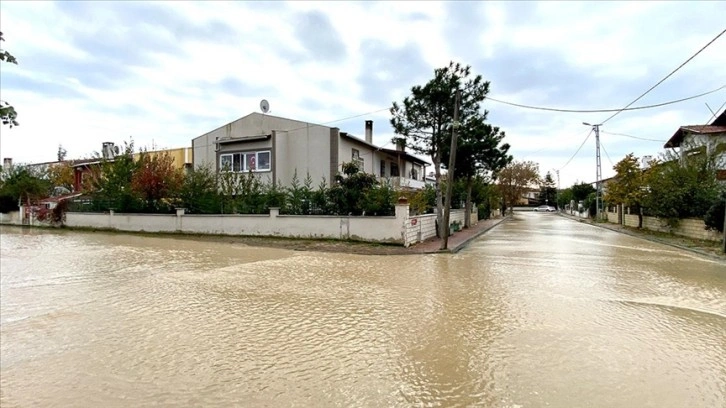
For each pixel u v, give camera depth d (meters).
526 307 6.78
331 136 22.97
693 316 6.34
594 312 6.52
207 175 22.25
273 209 18.64
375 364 4.39
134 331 5.53
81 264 11.47
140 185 22.67
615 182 28.42
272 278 9.37
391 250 14.67
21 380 4.05
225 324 5.84
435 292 7.91
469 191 27.64
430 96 17.95
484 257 13.20
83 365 4.40
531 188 77.25
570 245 17.08
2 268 10.81
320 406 3.45
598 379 4.02
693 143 24.41
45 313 6.44
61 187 39.44
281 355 4.66
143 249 15.16
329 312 6.47
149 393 3.73
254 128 24.72
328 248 15.14
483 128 18.64
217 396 3.65
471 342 5.08
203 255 13.45
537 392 3.72
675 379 4.04
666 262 12.12
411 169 35.84
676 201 19.50
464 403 3.52
